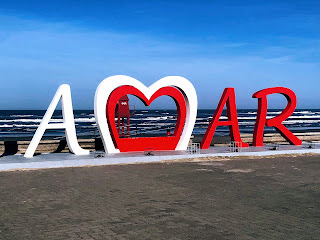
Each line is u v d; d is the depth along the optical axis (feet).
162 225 27.40
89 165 55.11
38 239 24.57
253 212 30.94
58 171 50.29
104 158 56.44
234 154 64.03
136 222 28.12
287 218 29.25
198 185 41.65
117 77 61.62
